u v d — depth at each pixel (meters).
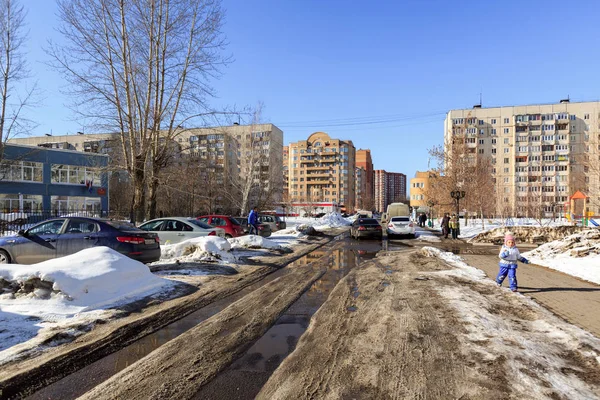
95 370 3.85
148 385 3.52
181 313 6.01
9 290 6.12
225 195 40.69
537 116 80.69
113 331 5.01
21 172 36.84
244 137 38.25
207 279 8.68
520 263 11.41
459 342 4.51
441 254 12.91
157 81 18.14
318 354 4.24
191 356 4.23
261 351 4.38
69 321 5.23
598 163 30.84
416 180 89.25
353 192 141.38
